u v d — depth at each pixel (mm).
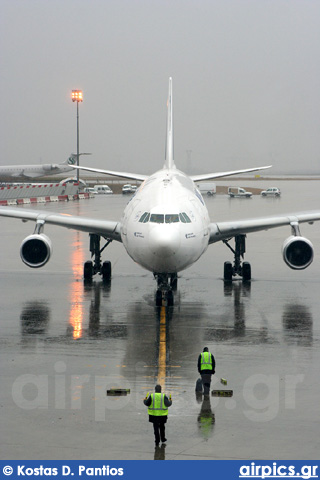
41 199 181500
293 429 27703
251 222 59812
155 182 57250
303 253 56500
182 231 48094
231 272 64000
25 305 52219
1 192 192500
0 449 25828
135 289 58969
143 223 49156
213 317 48188
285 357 38000
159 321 46875
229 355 38438
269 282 62875
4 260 77062
